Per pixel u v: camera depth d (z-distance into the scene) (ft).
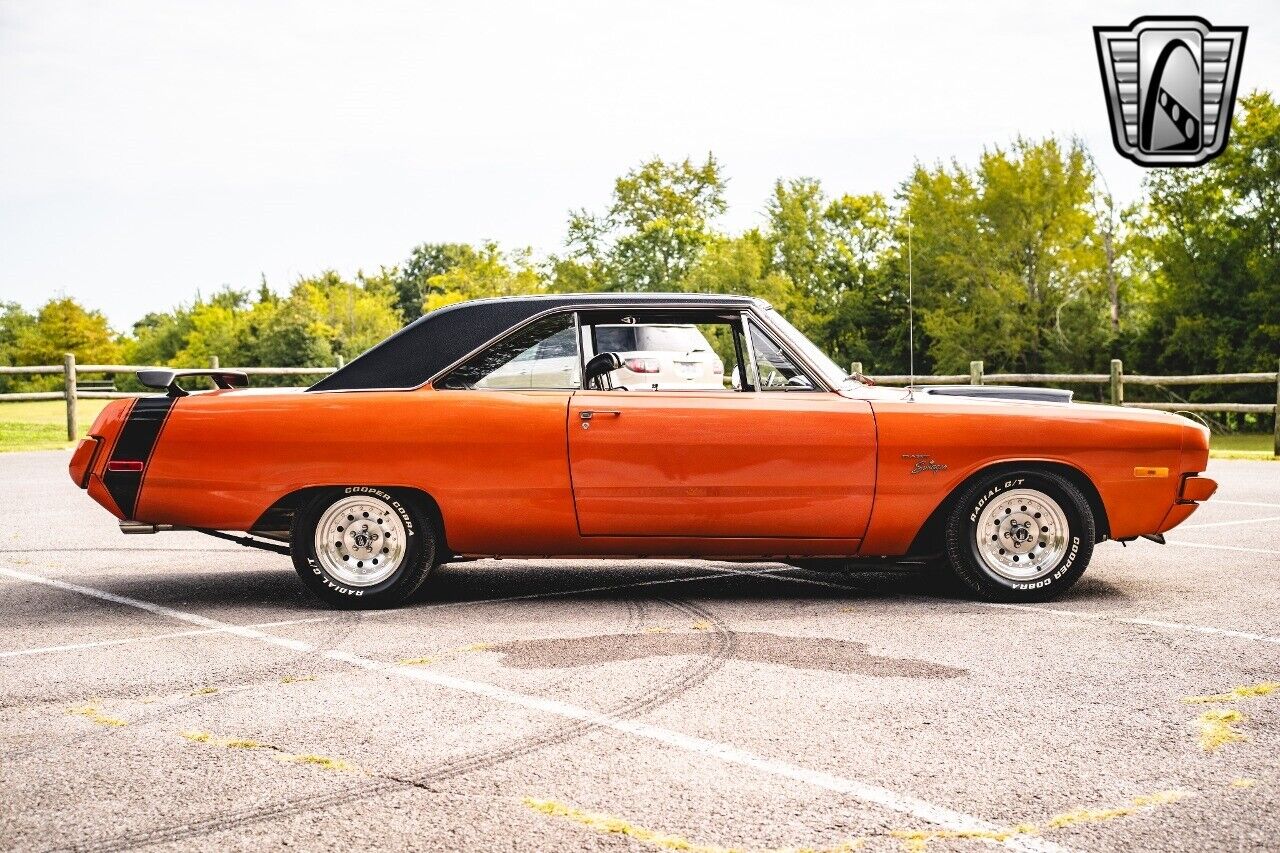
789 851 9.05
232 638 16.58
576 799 10.18
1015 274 166.61
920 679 14.12
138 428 18.24
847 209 202.90
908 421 18.13
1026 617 17.75
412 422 18.03
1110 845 9.16
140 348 278.05
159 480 18.17
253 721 12.56
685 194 189.98
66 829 9.57
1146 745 11.60
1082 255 162.09
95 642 16.38
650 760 11.20
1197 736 11.89
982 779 10.64
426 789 10.45
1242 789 10.37
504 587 20.72
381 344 18.56
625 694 13.52
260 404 18.21
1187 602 18.85
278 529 18.85
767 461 17.99
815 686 13.83
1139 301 171.22
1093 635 16.47
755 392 18.51
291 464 18.02
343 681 14.20
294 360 206.39
